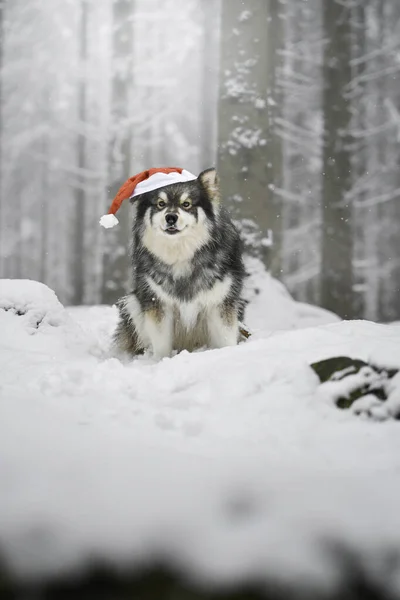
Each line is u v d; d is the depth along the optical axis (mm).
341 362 3500
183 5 19188
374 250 22297
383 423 3074
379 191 19719
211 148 22375
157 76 19656
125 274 14961
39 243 25984
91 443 2732
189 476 2396
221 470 2469
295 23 19000
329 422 3111
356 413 3211
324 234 13594
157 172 5535
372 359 3463
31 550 1952
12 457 2520
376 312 23062
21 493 2227
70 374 3980
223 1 10117
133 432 2961
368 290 22875
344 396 3301
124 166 16750
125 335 6145
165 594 1915
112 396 3654
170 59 19656
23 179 23578
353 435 2928
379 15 18203
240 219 9570
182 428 3053
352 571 1949
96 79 20844
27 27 20422
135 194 5484
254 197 9633
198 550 1954
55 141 22625
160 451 2672
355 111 16797
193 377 3836
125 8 16109
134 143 20109
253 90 9859
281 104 17594
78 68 20047
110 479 2350
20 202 24328
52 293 5891
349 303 13219
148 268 5512
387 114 18469
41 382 3836
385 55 16953
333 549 1984
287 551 1956
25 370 4164
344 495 2271
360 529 2062
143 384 3854
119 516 2092
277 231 10680
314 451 2775
